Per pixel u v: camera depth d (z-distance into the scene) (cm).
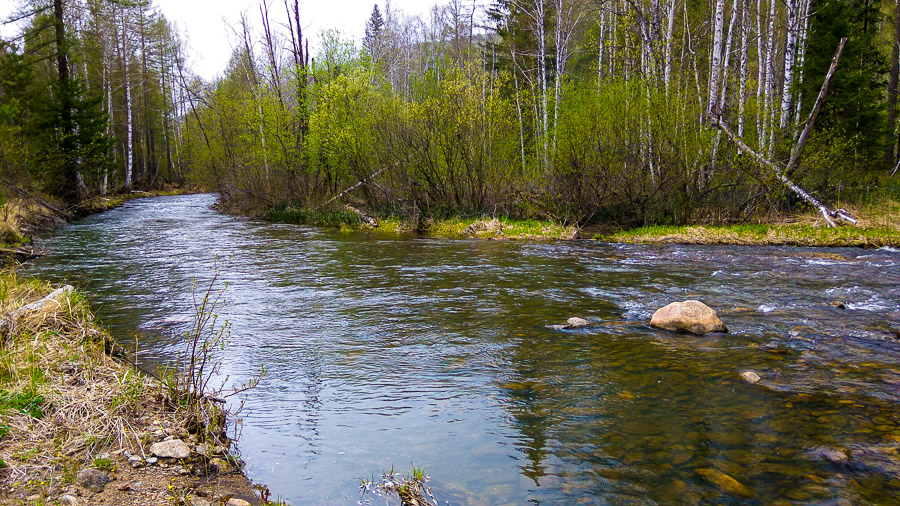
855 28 2334
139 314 762
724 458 368
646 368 543
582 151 1755
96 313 755
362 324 716
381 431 419
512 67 3541
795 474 346
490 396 482
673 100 1702
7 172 2031
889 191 2038
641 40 1975
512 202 1989
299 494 333
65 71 2659
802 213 1773
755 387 489
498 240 1636
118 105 4684
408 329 692
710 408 447
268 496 329
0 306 580
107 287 945
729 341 628
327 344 632
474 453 383
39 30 2523
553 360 572
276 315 761
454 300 850
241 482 345
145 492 316
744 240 1448
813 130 1809
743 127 1888
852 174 2022
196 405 432
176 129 6256
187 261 1238
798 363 549
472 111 1942
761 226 1588
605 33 2648
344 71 2455
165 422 404
